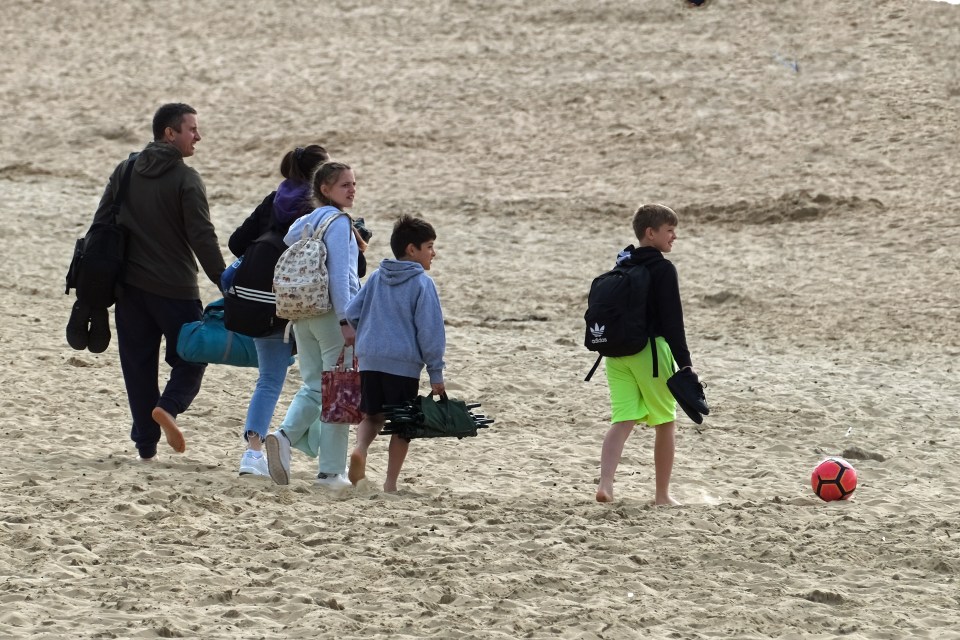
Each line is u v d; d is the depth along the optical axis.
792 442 42.16
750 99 126.56
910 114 119.25
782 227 94.44
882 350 62.69
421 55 146.62
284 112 132.50
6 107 137.00
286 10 164.75
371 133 124.94
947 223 91.69
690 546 25.48
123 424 38.22
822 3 148.75
